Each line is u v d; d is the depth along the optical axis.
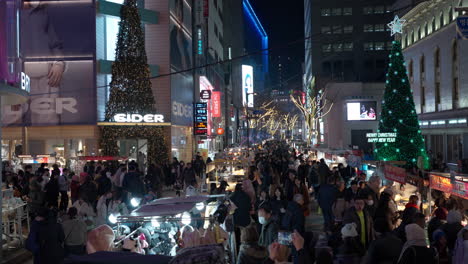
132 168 17.28
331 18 103.00
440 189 10.94
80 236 9.43
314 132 81.12
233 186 21.75
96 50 30.92
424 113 43.59
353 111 56.75
